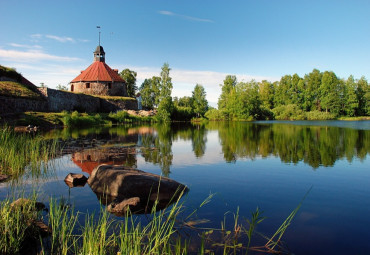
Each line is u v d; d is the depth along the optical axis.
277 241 4.73
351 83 71.25
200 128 35.34
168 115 58.28
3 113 25.38
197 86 83.31
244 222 5.54
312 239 4.83
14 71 34.91
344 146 16.77
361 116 72.88
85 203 6.59
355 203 6.74
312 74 79.56
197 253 4.30
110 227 5.22
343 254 4.33
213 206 6.47
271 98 86.75
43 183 8.34
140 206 6.44
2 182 8.37
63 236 4.36
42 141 16.34
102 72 57.25
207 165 11.29
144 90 80.44
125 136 23.22
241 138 22.00
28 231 4.79
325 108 73.44
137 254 3.96
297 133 26.28
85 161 11.92
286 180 8.91
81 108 41.47
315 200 6.96
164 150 15.38
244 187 8.10
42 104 32.22
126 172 7.71
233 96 69.19
